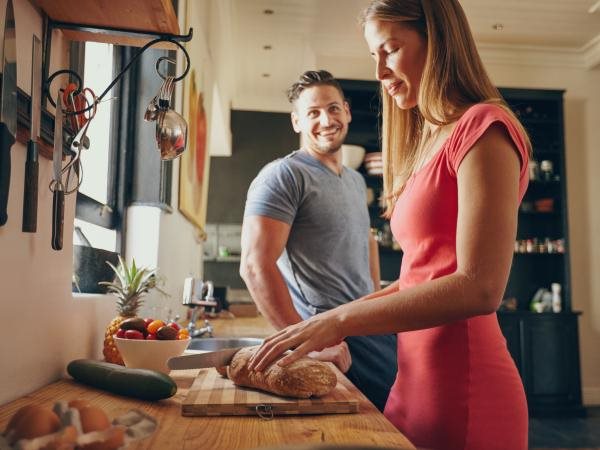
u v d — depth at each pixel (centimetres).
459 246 96
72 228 128
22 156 101
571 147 549
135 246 225
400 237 121
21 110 94
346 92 522
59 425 65
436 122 113
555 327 492
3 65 86
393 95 124
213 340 198
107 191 218
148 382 104
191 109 286
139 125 226
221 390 109
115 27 118
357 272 206
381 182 515
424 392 111
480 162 97
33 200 96
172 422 93
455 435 107
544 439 409
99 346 150
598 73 555
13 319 98
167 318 246
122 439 68
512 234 94
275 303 184
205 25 345
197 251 423
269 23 500
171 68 229
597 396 529
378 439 85
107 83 220
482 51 541
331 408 100
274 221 191
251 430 89
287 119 743
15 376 100
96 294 159
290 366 104
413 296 96
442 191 108
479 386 106
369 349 186
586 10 463
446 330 109
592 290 539
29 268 105
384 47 118
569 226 542
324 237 199
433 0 112
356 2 454
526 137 104
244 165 731
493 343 109
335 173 209
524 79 549
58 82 120
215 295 382
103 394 110
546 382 488
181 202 272
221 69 491
